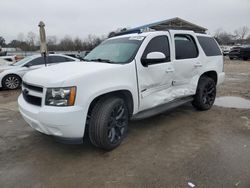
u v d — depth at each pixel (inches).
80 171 120.1
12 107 247.6
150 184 108.3
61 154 138.3
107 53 167.6
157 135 164.7
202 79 213.0
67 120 116.4
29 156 136.2
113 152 139.8
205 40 216.2
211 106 228.8
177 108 232.4
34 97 128.8
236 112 217.9
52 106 118.2
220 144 148.7
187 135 164.2
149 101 161.8
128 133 168.4
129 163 127.0
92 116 131.6
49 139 159.3
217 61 225.3
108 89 131.2
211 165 123.1
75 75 121.2
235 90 331.9
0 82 354.6
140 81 152.2
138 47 156.2
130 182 110.1
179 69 181.9
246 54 1030.4
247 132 168.7
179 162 127.1
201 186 106.0
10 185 108.7
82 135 124.3
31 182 111.0
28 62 374.9
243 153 136.1
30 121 128.7
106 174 117.0
